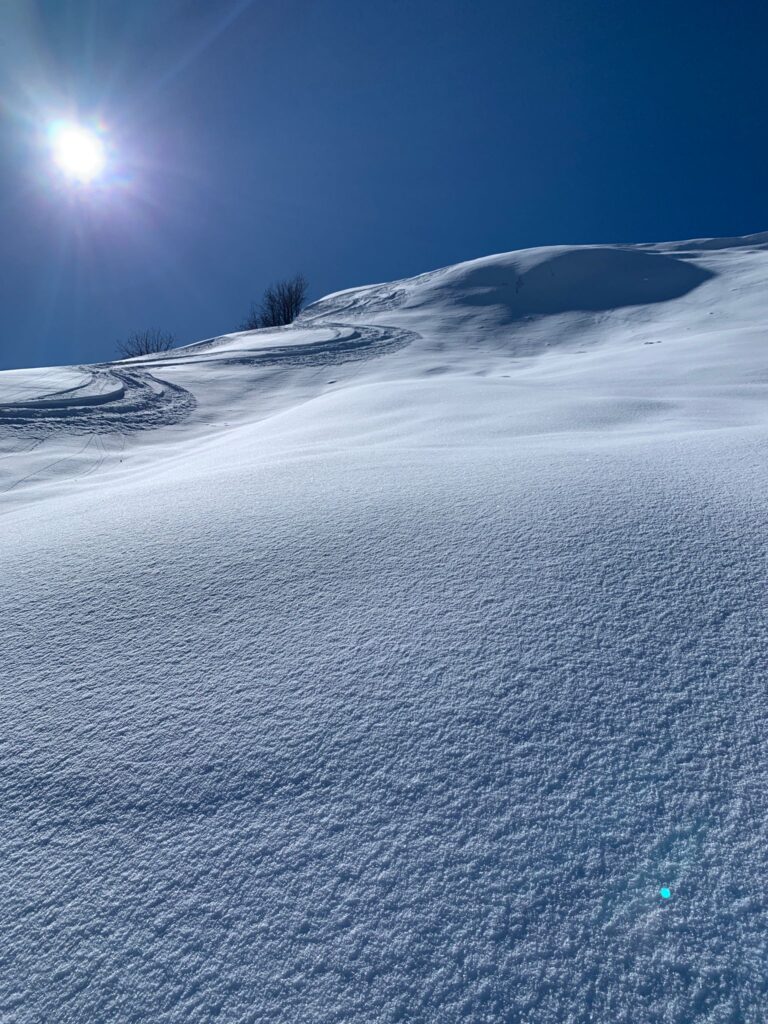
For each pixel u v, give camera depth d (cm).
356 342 2080
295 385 1527
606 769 130
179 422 1148
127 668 179
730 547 214
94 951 105
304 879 113
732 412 627
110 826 128
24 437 963
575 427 566
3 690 174
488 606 191
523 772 131
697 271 2619
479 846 116
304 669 170
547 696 151
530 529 242
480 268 3148
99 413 1134
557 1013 91
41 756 148
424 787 129
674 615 178
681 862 110
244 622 196
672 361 1214
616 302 2433
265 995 96
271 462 451
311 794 130
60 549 272
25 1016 96
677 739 136
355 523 264
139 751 146
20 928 110
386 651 174
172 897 112
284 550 244
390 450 455
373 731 145
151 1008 96
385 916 105
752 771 126
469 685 157
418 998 94
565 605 188
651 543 221
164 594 219
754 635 167
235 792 132
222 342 2291
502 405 732
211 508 306
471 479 318
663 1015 89
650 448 371
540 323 2325
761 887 104
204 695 163
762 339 1290
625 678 155
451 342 2123
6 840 127
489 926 103
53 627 205
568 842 115
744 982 92
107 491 453
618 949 98
